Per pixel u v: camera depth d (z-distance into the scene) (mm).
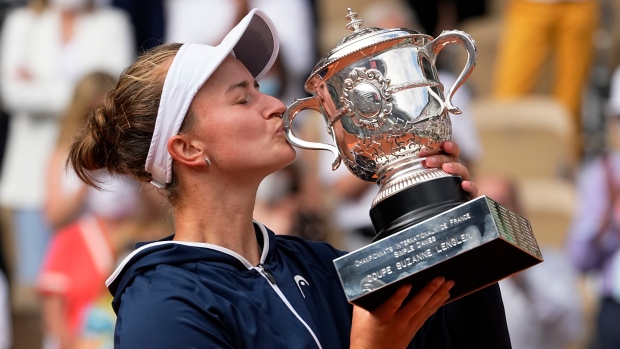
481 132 18609
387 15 20203
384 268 6160
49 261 13523
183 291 6328
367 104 6656
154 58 6832
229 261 6617
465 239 6074
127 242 13227
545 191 17391
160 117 6668
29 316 15898
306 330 6492
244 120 6691
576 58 20188
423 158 6719
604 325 15250
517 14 20359
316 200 14836
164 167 6754
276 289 6629
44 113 17766
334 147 6934
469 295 7070
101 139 6934
